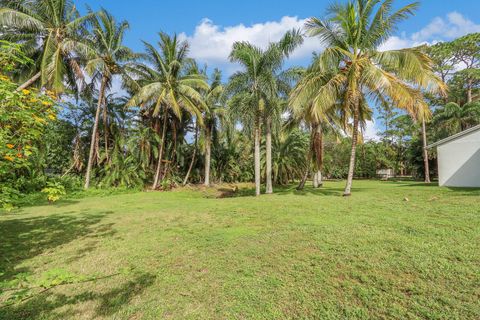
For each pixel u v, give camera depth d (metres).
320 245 4.30
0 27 12.61
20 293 2.76
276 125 14.29
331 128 17.33
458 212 6.21
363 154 33.09
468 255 3.57
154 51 17.27
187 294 3.06
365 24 10.20
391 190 13.51
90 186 16.98
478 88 24.84
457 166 14.15
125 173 17.69
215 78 21.75
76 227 6.50
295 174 22.42
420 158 24.25
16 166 3.35
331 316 2.52
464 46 22.95
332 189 16.50
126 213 8.36
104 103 17.95
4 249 4.84
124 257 4.31
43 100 3.82
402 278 3.09
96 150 17.48
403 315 2.46
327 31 10.73
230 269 3.66
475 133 13.77
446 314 2.42
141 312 2.73
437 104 26.11
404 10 9.34
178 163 23.06
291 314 2.59
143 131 18.98
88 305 2.88
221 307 2.77
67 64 14.97
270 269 3.58
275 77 13.27
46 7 13.45
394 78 9.76
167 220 7.09
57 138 17.11
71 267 3.95
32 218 7.70
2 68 3.76
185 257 4.21
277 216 6.85
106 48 15.85
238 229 5.76
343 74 10.80
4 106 3.23
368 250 3.96
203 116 21.19
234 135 25.52
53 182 4.55
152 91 16.48
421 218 5.80
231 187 23.47
